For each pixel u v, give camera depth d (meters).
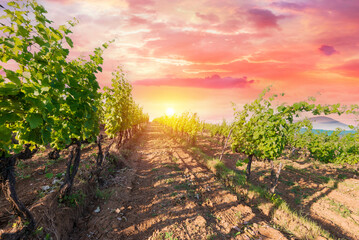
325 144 14.98
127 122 10.38
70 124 3.45
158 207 5.04
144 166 9.20
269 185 9.16
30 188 4.49
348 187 9.82
